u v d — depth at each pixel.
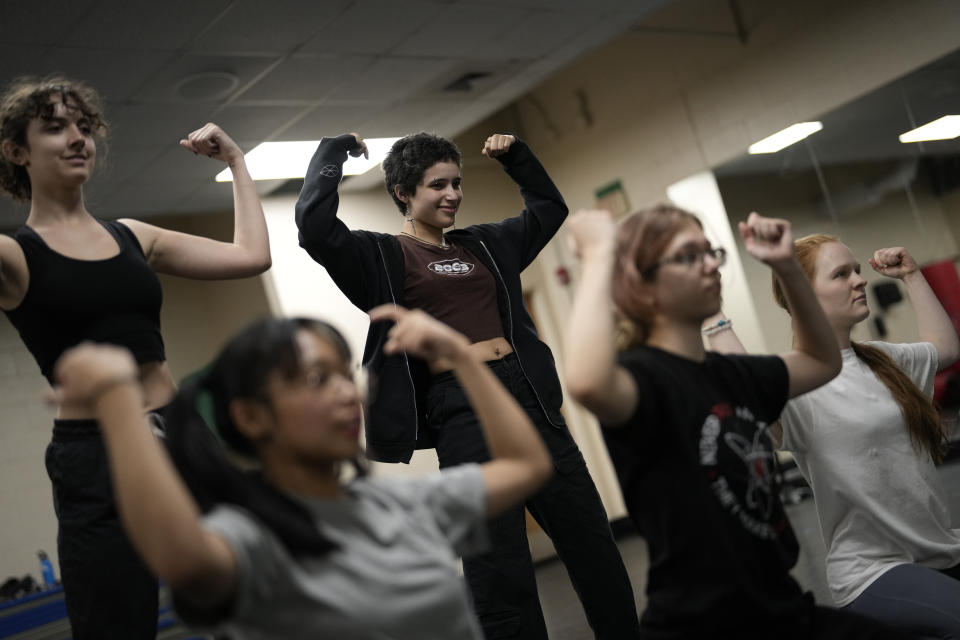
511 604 2.38
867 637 1.53
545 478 1.37
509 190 8.52
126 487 1.01
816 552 4.50
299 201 2.58
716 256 1.61
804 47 6.84
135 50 4.66
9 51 4.37
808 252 2.40
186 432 1.18
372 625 1.16
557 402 2.59
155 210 6.94
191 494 1.18
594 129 8.23
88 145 2.00
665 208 1.61
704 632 1.48
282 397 1.18
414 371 2.58
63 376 1.03
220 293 7.76
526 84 6.53
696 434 1.52
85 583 1.82
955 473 5.67
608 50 8.02
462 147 8.30
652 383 1.52
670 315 1.60
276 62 5.21
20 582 5.59
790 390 1.69
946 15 6.10
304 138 6.38
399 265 2.62
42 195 1.98
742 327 7.46
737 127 7.27
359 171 7.25
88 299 1.92
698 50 7.45
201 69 5.04
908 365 2.49
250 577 1.09
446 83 6.14
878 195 6.68
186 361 7.74
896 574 2.10
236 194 2.39
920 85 6.30
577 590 2.51
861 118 6.63
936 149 6.34
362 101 6.07
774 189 7.11
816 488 2.27
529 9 5.36
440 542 1.28
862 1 6.49
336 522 1.20
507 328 2.65
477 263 2.70
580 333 1.40
